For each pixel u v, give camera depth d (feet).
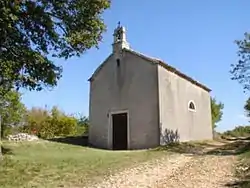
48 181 37.29
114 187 33.71
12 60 42.96
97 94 87.10
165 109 79.46
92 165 47.47
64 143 78.95
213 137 112.78
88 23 46.78
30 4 41.32
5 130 81.25
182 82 90.74
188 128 90.79
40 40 44.47
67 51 47.19
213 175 37.96
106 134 82.89
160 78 79.30
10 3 37.81
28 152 60.03
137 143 77.77
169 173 40.96
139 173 41.19
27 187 34.45
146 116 77.97
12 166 45.37
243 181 33.45
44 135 114.62
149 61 80.12
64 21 45.34
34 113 121.70
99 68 88.02
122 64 84.33
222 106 155.33
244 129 155.94
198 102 100.12
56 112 127.75
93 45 48.49
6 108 79.10
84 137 93.40
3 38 40.81
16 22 40.75
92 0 45.29
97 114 85.87
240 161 47.11
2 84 47.50
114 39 86.99
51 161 50.80
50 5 43.86
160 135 75.51
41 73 45.16
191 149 69.87
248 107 121.90
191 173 39.86
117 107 82.84
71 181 37.14
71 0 44.83
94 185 34.99
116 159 53.93
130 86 81.92
